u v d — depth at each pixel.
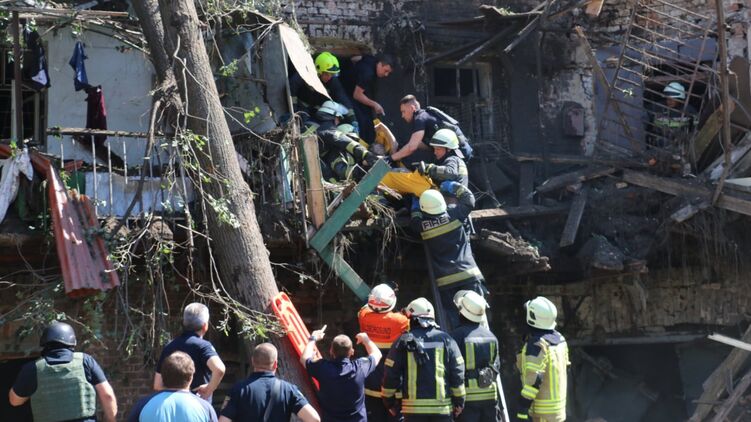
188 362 8.37
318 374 10.52
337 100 15.23
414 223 13.40
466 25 17.42
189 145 11.47
